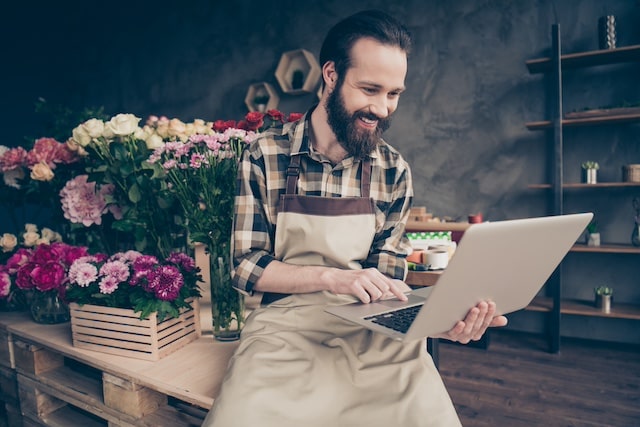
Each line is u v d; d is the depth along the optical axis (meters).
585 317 3.37
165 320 1.33
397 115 4.05
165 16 5.32
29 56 6.14
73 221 1.59
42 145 1.72
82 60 6.02
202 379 1.16
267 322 1.19
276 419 0.91
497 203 3.68
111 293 1.34
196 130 1.76
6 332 1.66
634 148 3.22
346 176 1.27
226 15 4.92
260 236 1.23
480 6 3.66
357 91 1.11
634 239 3.08
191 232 1.42
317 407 0.96
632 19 3.18
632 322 3.24
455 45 3.78
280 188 1.25
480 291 0.88
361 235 1.22
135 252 1.47
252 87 4.74
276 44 4.66
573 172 3.42
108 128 1.52
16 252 1.91
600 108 3.28
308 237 1.19
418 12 3.91
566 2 3.37
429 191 3.94
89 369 1.60
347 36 1.11
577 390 2.43
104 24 5.79
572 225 0.93
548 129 3.44
